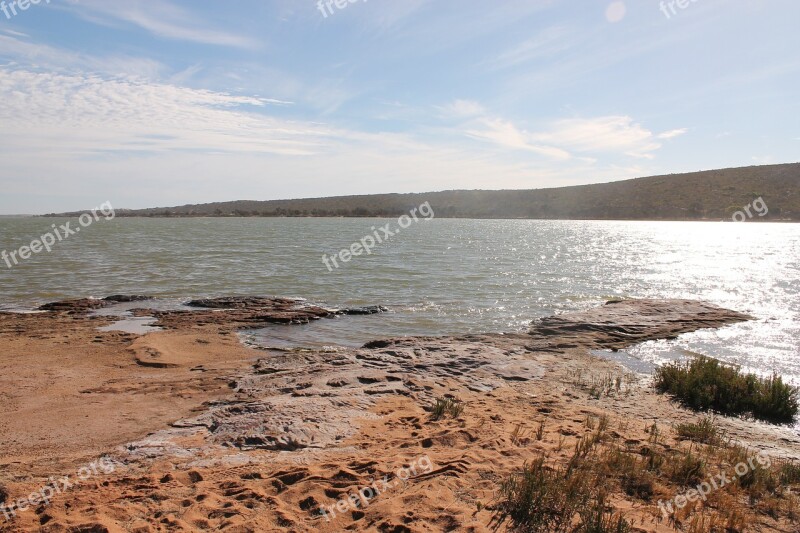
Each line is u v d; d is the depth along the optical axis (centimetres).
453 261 3653
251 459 661
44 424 793
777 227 9094
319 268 3180
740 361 1305
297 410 826
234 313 1795
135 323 1634
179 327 1583
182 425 782
